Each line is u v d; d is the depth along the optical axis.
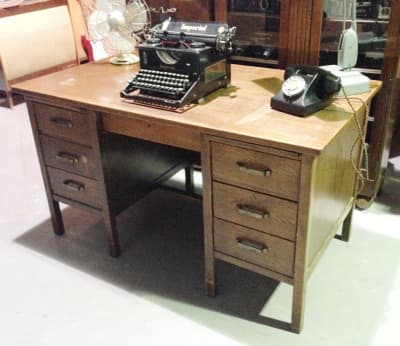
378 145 2.27
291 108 1.62
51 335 1.74
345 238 2.18
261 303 1.85
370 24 2.12
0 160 3.11
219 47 1.79
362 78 1.80
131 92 1.87
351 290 1.90
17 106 4.07
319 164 1.49
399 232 2.24
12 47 3.87
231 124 1.56
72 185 2.10
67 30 4.32
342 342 1.66
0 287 1.99
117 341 1.70
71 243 2.26
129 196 2.17
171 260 2.12
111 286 1.97
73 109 1.90
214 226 1.72
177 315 1.81
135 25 2.28
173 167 2.46
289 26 2.23
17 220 2.46
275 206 1.54
